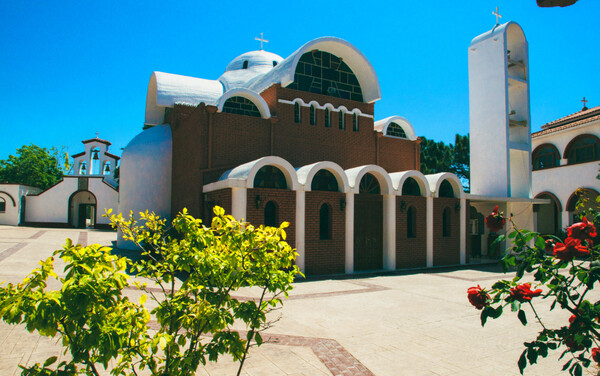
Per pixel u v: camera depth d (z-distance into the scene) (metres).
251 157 17.27
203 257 3.67
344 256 15.64
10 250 18.73
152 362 3.46
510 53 23.30
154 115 25.25
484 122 22.34
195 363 3.37
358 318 8.94
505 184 21.08
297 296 11.11
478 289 3.73
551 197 27.48
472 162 22.91
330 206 15.47
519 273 3.73
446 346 7.17
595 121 24.42
